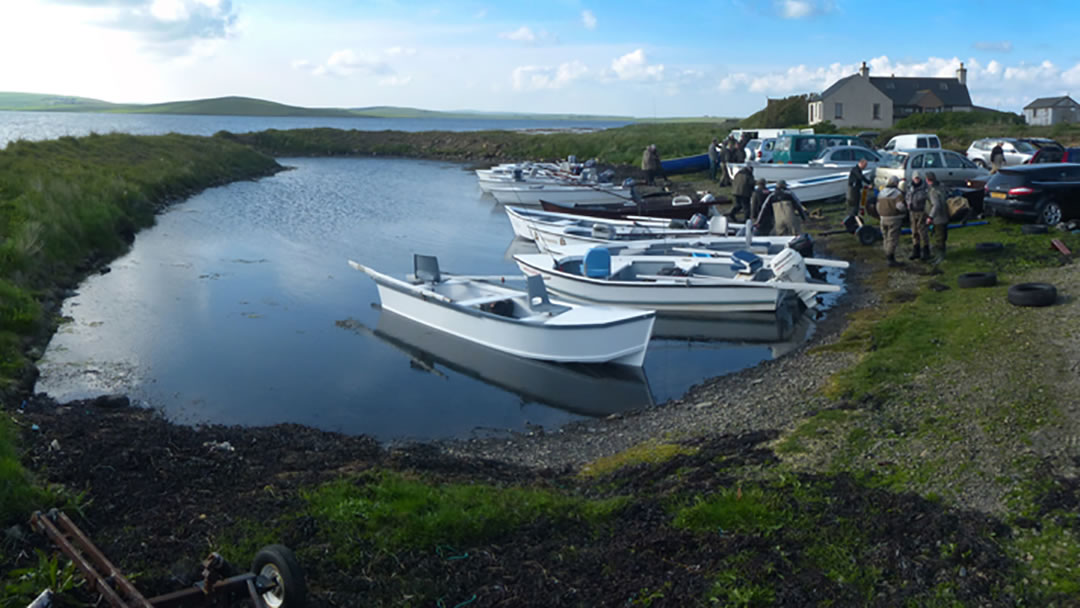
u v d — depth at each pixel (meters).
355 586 5.35
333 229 26.00
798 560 5.45
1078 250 15.60
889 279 15.63
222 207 30.81
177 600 4.68
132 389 11.24
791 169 27.73
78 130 112.19
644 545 5.73
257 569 5.05
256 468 7.87
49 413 9.65
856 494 6.38
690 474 7.48
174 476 7.34
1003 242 16.86
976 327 11.27
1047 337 10.42
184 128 139.25
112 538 5.93
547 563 5.62
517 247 23.19
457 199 34.56
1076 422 7.61
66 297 16.17
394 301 15.27
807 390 10.04
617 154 47.56
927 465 7.05
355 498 6.59
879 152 27.92
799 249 16.94
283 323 14.80
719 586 5.14
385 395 11.27
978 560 5.29
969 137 41.81
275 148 60.88
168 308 15.66
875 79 67.81
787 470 7.31
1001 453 7.10
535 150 53.84
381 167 50.78
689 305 15.24
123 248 21.50
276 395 11.20
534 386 11.65
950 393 8.91
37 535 5.74
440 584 5.32
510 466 8.47
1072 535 5.56
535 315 13.15
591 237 20.11
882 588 5.10
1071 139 38.97
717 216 20.34
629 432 9.52
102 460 7.50
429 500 6.54
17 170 24.62
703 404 10.23
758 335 13.67
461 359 12.88
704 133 51.72
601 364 12.35
